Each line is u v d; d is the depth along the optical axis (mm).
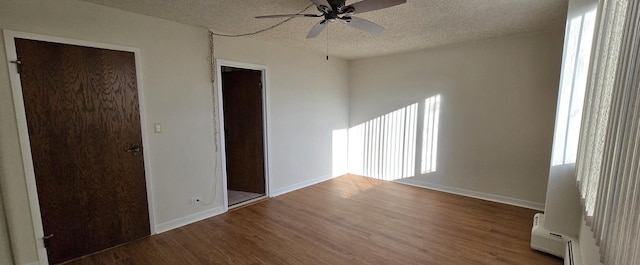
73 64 2256
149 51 2654
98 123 2416
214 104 3195
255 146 3912
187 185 3033
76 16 2250
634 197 927
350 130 5176
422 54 4117
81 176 2365
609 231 1184
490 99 3582
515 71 3375
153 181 2777
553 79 3139
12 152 2064
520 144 3422
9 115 2033
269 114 3785
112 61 2443
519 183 3473
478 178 3777
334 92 4781
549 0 2281
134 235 2688
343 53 4430
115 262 2330
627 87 1062
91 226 2443
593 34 1951
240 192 4082
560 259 2279
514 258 2311
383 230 2846
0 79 1983
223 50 3205
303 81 4203
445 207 3461
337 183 4598
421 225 2951
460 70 3781
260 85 3734
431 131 4125
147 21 2625
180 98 2902
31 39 2068
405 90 4352
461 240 2619
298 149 4254
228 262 2309
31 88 2092
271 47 3707
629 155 993
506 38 3398
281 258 2357
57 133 2227
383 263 2268
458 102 3836
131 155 2617
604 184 1297
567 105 2240
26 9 2045
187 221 3055
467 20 2771
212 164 3234
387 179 4742
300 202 3703
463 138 3846
